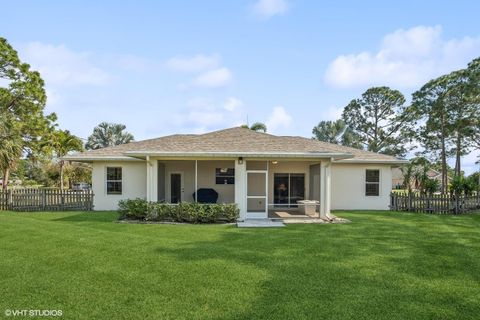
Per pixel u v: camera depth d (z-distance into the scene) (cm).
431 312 460
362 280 592
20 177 4453
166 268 654
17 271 630
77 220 1395
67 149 3303
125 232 1096
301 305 479
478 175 3291
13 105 2845
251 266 674
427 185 2216
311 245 890
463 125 3291
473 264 704
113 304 482
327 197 1498
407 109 4022
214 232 1109
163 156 1441
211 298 505
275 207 1894
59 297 507
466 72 3195
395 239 983
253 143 1633
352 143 4538
